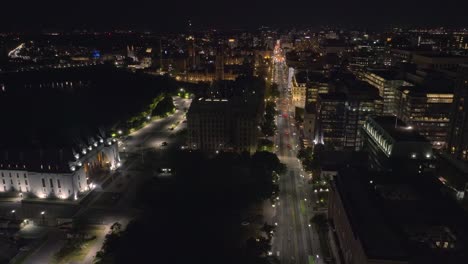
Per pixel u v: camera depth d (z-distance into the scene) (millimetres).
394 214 155000
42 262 174375
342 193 171125
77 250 181375
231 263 165250
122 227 199375
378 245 127750
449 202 166750
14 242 181875
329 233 188750
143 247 177750
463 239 138250
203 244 180250
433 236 140875
